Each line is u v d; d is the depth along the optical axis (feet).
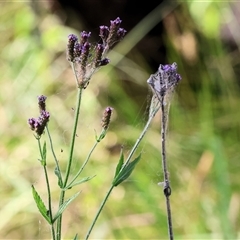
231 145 6.18
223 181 5.00
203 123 6.23
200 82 6.82
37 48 7.23
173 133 6.17
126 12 7.20
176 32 7.08
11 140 6.20
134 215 5.32
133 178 5.44
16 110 6.59
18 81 6.95
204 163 5.69
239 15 6.93
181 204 5.39
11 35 7.68
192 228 5.11
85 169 5.69
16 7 7.80
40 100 3.03
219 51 6.84
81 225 5.29
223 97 6.66
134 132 6.06
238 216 5.19
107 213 5.34
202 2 6.73
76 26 7.38
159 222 5.15
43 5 7.41
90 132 6.24
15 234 5.33
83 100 6.55
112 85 6.82
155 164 5.71
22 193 5.59
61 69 7.06
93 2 7.14
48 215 2.99
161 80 3.01
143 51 7.32
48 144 6.01
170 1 7.20
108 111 3.04
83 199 5.45
